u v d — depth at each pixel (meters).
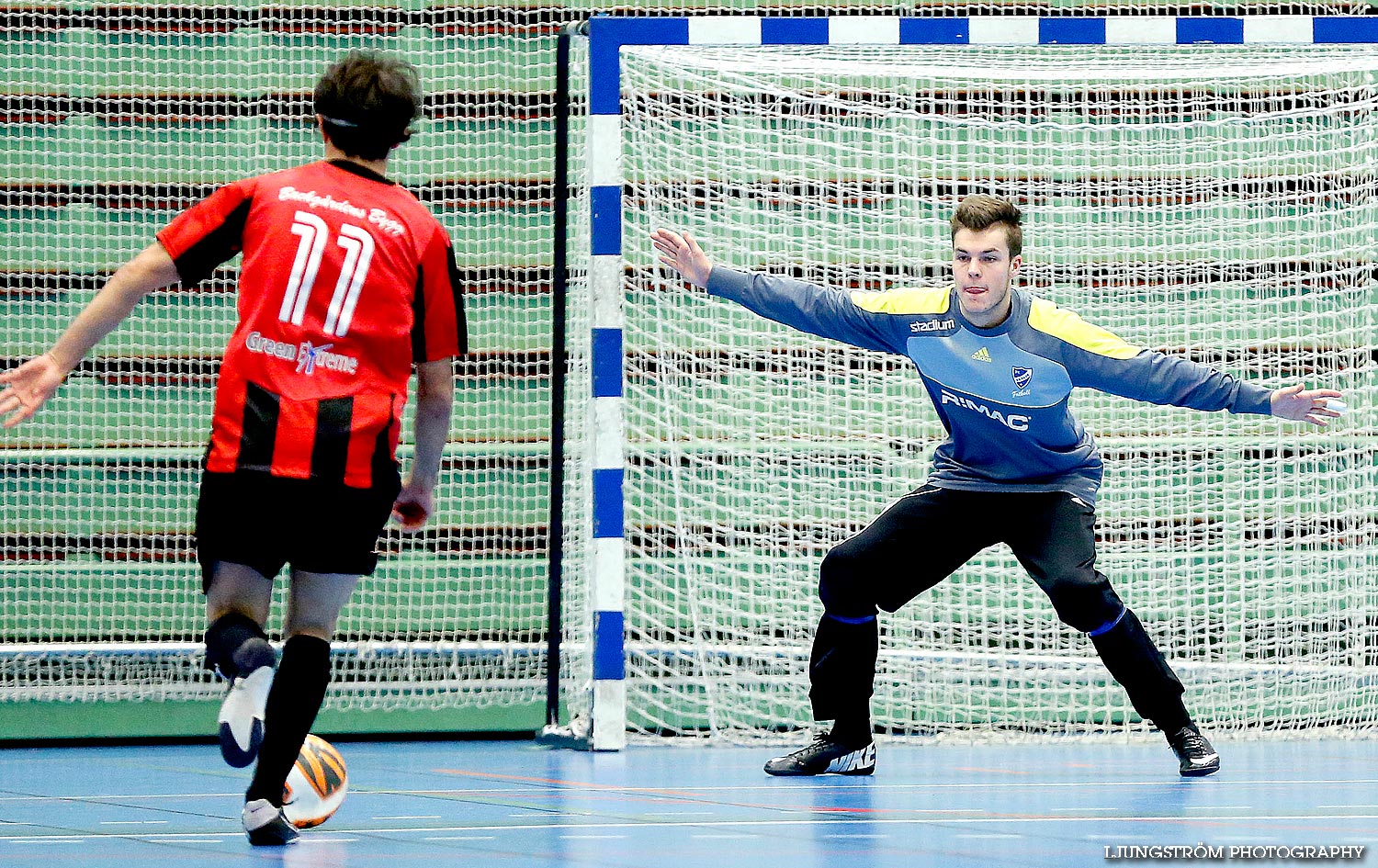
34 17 24.83
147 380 24.61
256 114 25.44
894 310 15.61
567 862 9.41
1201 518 23.91
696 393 23.91
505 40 25.67
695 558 22.70
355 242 10.66
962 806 13.01
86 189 24.92
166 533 24.14
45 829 11.57
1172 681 15.97
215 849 10.19
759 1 26.34
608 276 19.03
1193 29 18.81
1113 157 24.58
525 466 24.67
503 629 24.14
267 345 10.42
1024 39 18.69
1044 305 15.38
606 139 19.00
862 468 23.86
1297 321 24.33
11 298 24.62
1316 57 22.77
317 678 10.63
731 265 24.03
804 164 23.55
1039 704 22.59
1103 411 24.23
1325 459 23.80
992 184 24.00
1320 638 23.30
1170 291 24.38
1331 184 24.36
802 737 21.55
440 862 9.43
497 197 25.31
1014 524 15.75
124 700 22.62
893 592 15.84
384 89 11.05
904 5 26.44
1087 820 11.86
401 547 24.12
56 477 23.81
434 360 11.25
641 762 18.22
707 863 9.38
